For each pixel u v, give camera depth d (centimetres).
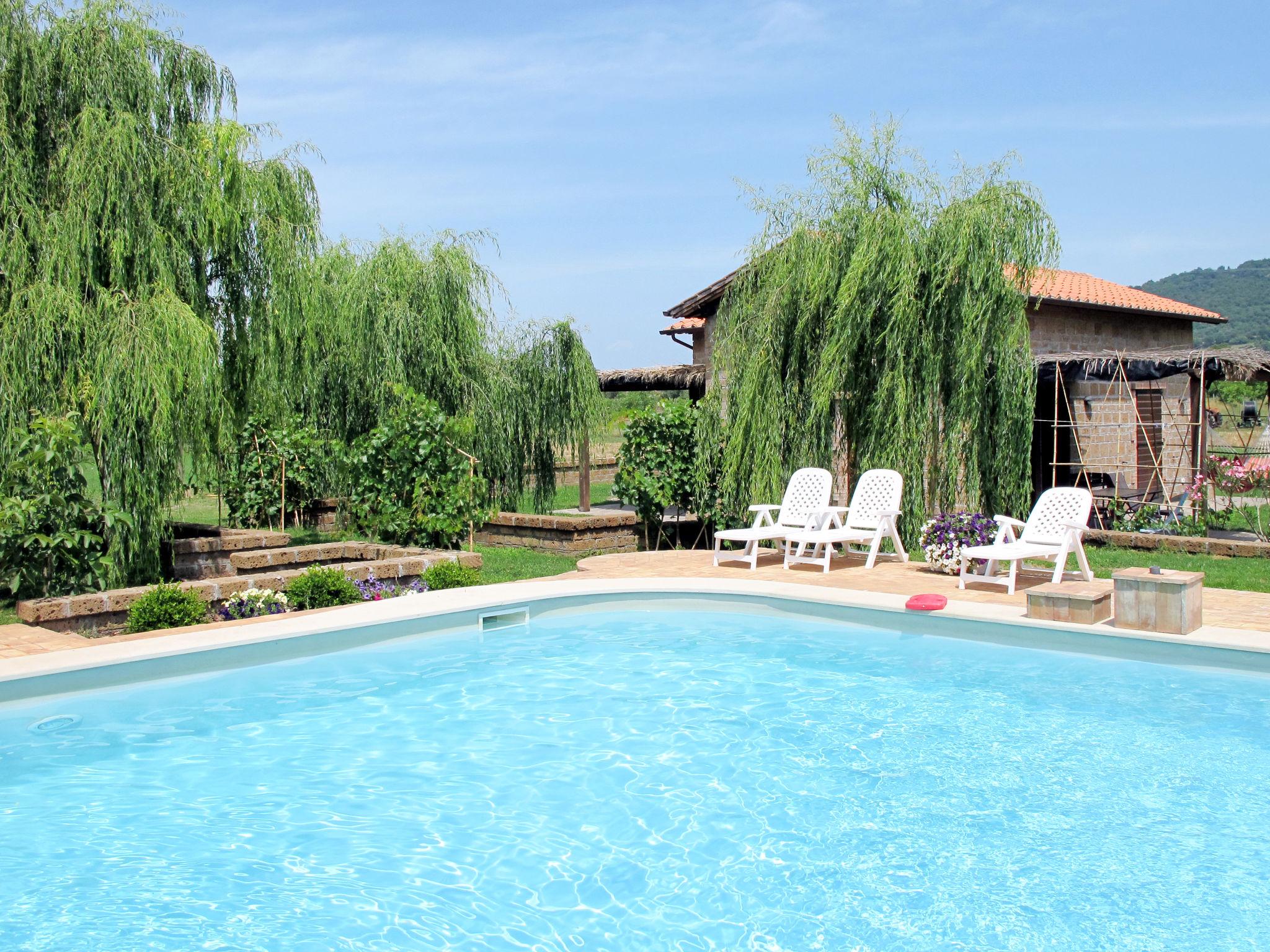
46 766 563
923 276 1189
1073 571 1033
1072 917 386
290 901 409
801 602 905
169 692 688
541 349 1683
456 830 476
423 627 838
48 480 867
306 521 1656
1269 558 1159
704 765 554
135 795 522
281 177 1284
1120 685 675
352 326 1491
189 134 1098
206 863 444
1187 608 712
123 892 418
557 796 515
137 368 916
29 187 965
